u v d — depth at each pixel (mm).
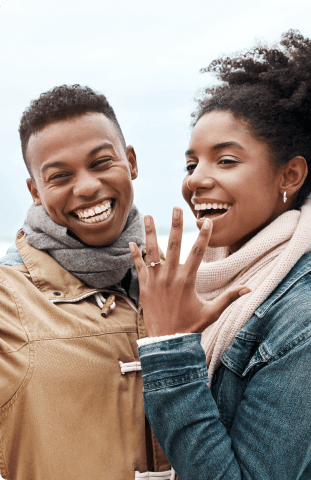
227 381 841
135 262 815
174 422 722
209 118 894
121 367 900
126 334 950
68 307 922
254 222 895
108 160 942
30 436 816
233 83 965
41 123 908
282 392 710
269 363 760
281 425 697
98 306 979
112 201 971
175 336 766
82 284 966
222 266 909
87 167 922
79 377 854
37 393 822
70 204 932
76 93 918
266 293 839
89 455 835
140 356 767
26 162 994
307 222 879
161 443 754
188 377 744
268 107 868
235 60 977
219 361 872
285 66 933
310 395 698
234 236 899
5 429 821
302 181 905
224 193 870
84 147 909
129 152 1076
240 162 868
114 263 964
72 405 840
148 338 774
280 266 843
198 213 938
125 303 1023
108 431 861
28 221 1021
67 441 825
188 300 770
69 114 904
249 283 887
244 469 706
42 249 978
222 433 736
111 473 842
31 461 819
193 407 727
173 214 756
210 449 715
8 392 816
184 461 723
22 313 862
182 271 769
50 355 844
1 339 833
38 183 957
